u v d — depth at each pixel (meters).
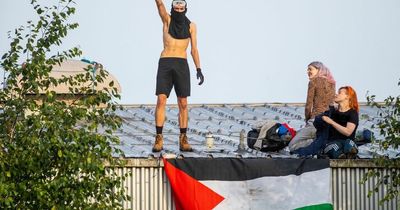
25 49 35.09
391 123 37.06
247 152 40.31
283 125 40.16
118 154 37.69
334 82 40.19
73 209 34.16
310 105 39.91
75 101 35.12
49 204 33.97
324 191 38.22
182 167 37.72
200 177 37.75
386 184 37.47
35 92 35.03
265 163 38.06
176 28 39.62
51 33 35.19
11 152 34.09
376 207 38.78
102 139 34.53
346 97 38.53
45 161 34.25
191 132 43.94
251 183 37.97
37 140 33.91
